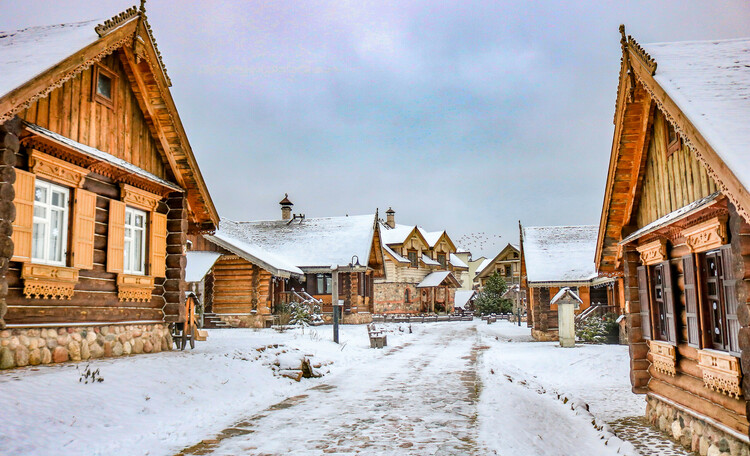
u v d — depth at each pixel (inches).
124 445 289.9
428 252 2504.9
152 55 527.8
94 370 382.0
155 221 577.6
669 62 326.6
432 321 2010.3
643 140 398.6
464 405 438.9
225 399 429.1
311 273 1622.8
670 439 371.2
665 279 381.7
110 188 514.9
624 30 350.3
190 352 553.3
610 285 1103.6
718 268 306.2
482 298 2283.5
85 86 476.1
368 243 1662.2
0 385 309.1
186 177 609.3
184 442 314.3
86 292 475.5
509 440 324.8
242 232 1801.2
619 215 458.9
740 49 339.0
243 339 738.2
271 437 330.0
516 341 1129.4
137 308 546.3
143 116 563.2
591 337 1029.2
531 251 1249.4
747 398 265.7
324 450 302.0
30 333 408.2
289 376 561.6
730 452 289.9
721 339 304.8
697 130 244.5
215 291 1290.6
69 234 455.2
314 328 1293.1
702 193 310.0
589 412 443.2
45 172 427.2
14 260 394.0
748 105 258.5
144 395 367.9
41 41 442.3
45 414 288.7
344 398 471.5
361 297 1656.0
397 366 717.9
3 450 243.4
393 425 365.7
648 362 436.1
